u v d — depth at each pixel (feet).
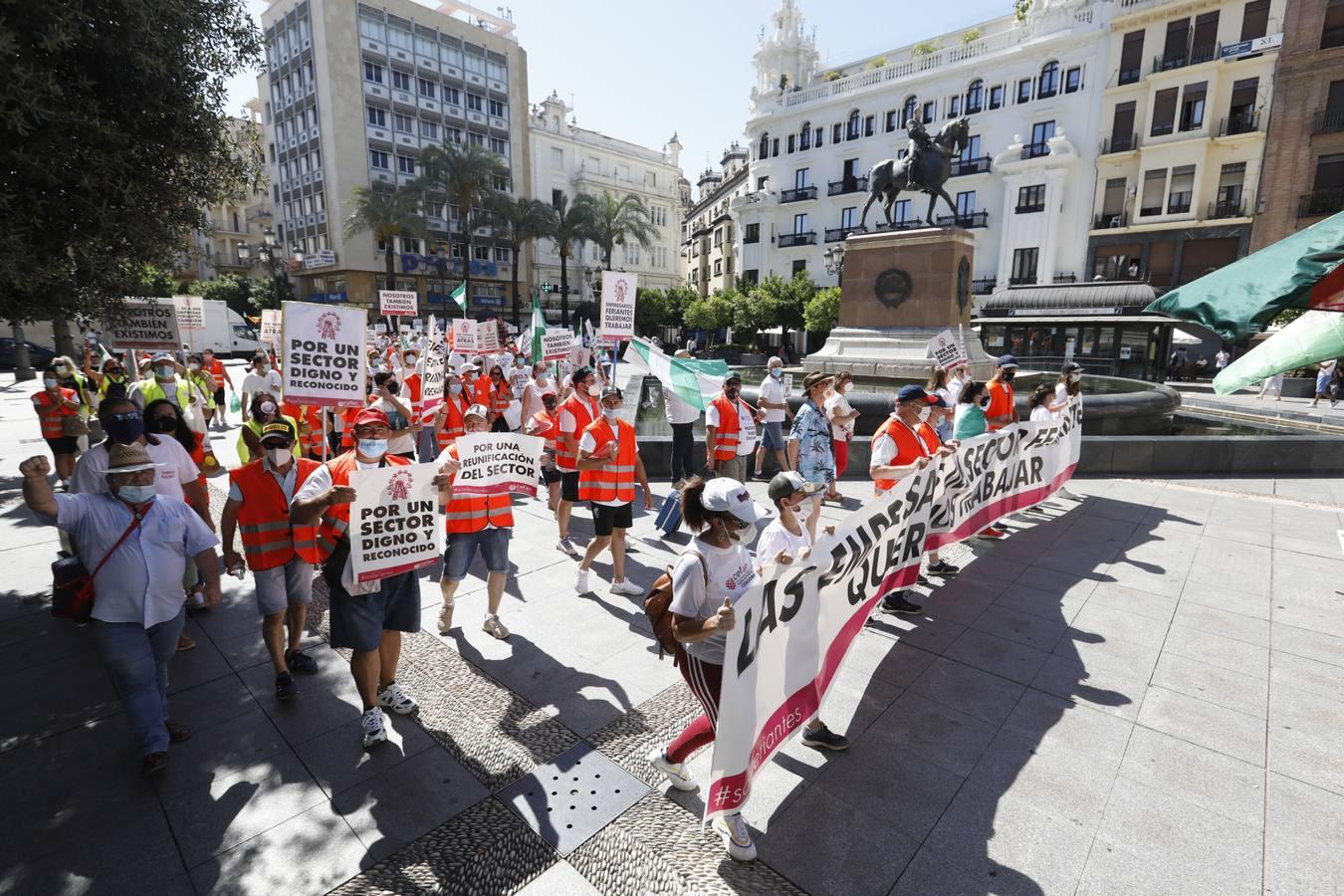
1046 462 23.16
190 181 17.98
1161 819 9.41
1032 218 112.27
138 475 9.93
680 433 27.68
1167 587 17.53
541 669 13.73
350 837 9.20
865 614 12.66
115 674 10.05
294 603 13.28
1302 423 39.65
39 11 12.82
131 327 24.76
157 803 9.80
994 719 11.89
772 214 150.41
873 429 33.50
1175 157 99.50
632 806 9.86
